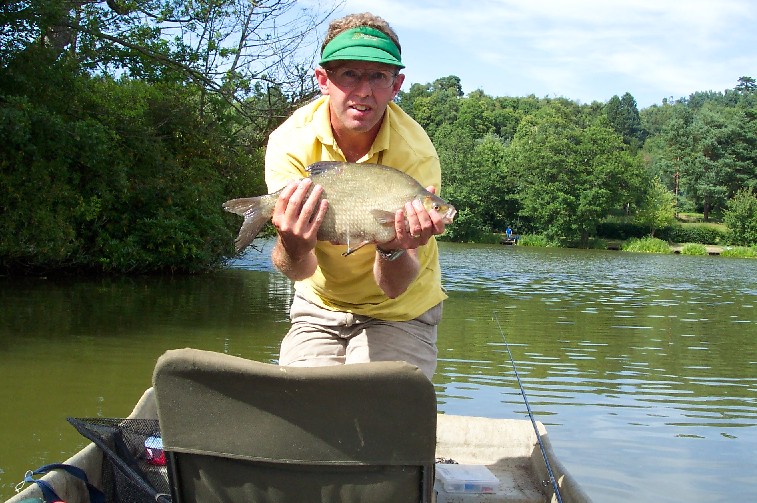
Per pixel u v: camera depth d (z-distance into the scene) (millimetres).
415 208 2873
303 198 2863
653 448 6750
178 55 19891
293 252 2973
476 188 71625
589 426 7383
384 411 2461
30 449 6320
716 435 7207
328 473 2551
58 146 16422
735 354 11727
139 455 3664
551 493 4008
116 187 18453
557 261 40750
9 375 8797
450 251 48094
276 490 2570
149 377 8898
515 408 7930
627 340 12805
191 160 21375
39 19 16938
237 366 2432
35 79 17109
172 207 20266
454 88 139875
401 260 3113
